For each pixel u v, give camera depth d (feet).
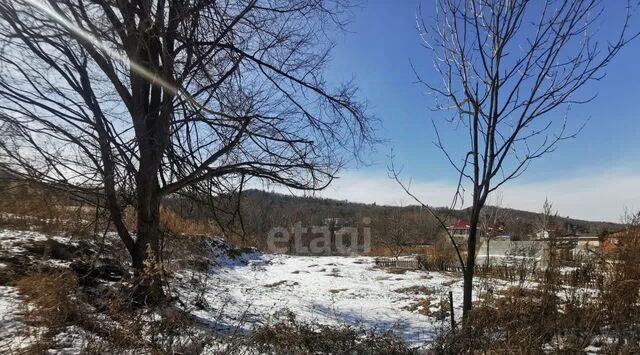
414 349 19.06
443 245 64.90
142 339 16.70
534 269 23.49
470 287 16.53
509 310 17.61
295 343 18.28
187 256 41.47
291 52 27.22
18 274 21.58
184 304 25.82
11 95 22.25
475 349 16.02
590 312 17.58
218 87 25.71
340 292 41.73
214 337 18.83
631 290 18.24
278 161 26.99
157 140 24.17
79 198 25.17
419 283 45.83
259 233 86.74
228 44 25.55
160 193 25.58
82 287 21.67
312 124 28.02
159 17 21.36
